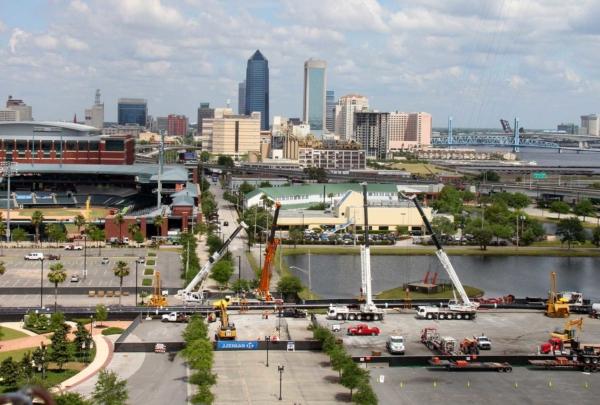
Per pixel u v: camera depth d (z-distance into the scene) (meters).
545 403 188.50
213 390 191.88
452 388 199.62
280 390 187.50
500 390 198.88
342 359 199.00
